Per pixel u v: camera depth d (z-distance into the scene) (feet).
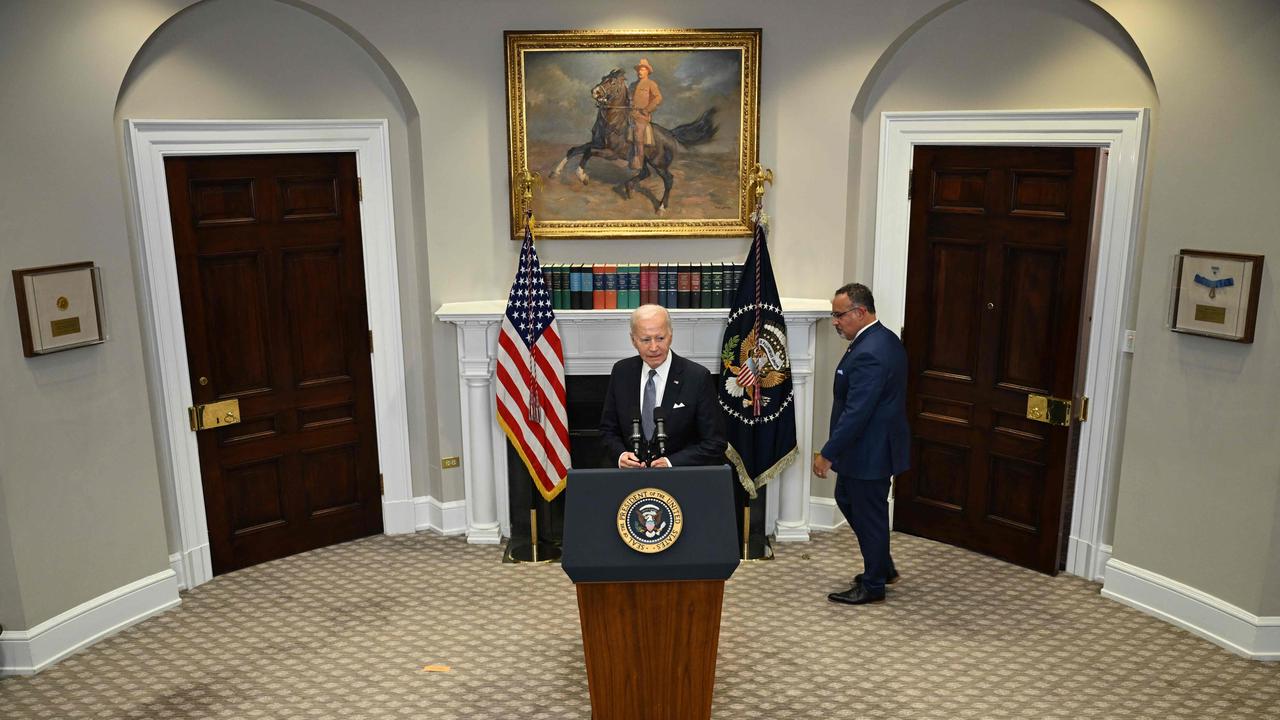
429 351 19.48
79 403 15.56
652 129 18.34
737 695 14.34
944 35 17.72
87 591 15.98
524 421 18.42
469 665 15.26
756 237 18.10
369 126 18.42
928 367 19.36
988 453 18.78
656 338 15.21
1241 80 14.47
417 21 17.81
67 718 13.94
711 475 11.44
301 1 17.11
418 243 19.12
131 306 16.12
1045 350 17.72
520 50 17.95
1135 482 16.67
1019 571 18.43
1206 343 15.37
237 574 18.52
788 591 17.62
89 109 15.20
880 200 18.79
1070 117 16.71
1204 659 15.24
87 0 14.96
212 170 17.22
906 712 13.87
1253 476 15.01
